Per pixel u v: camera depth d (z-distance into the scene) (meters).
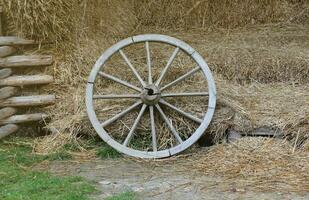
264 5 8.84
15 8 6.63
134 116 6.43
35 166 6.03
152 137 6.24
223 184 5.48
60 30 6.84
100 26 7.43
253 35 8.23
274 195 5.21
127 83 6.41
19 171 5.84
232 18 8.73
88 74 6.91
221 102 6.51
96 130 6.29
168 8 8.64
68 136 6.51
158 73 6.81
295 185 5.42
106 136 6.28
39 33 6.81
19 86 6.78
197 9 8.66
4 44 6.68
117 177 5.69
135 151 6.21
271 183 5.48
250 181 5.54
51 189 5.30
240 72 7.19
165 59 7.09
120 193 5.21
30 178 5.62
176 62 7.01
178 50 6.50
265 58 7.24
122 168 5.94
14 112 6.74
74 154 6.33
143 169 5.91
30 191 5.24
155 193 5.25
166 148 6.35
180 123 6.38
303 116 6.29
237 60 7.23
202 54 7.37
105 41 7.38
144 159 6.16
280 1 8.91
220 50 7.48
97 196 5.16
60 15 6.76
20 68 6.86
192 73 6.45
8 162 6.11
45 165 6.05
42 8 6.61
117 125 6.41
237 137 6.36
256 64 7.20
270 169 5.77
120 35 7.82
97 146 6.48
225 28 8.65
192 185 5.46
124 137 6.43
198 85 6.71
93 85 6.41
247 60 7.23
